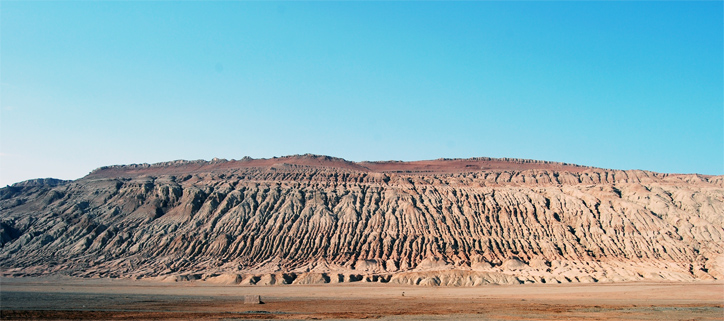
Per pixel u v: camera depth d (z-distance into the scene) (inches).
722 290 5954.7
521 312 4227.4
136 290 6668.3
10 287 6732.3
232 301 5393.7
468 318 3814.0
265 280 7495.1
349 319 3754.9
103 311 4224.9
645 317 3853.3
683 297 5516.7
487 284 7145.7
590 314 4065.0
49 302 4980.3
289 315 4037.9
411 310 4426.7
